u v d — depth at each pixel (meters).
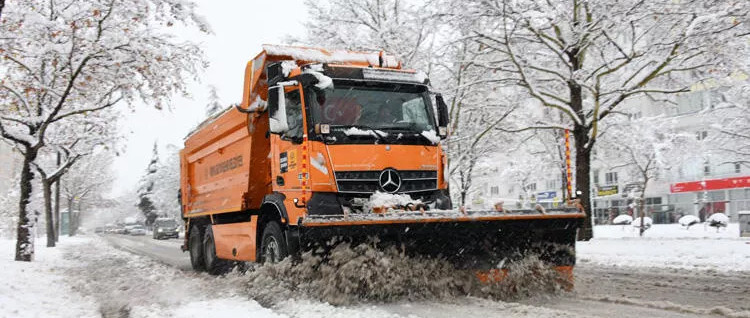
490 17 17.95
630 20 16.77
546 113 25.50
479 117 22.88
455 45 20.41
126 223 69.81
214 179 12.24
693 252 13.40
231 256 10.54
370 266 7.00
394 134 8.11
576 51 18.44
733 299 7.34
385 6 23.05
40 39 14.20
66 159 25.62
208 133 12.30
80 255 20.92
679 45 16.16
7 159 55.97
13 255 18.81
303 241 7.06
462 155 22.05
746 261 11.52
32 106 17.02
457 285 7.37
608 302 7.16
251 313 6.90
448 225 7.11
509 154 25.89
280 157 8.43
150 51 14.41
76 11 13.88
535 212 7.54
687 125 33.38
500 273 7.48
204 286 9.69
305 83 7.92
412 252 7.25
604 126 22.70
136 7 13.41
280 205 8.01
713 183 39.47
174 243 33.47
